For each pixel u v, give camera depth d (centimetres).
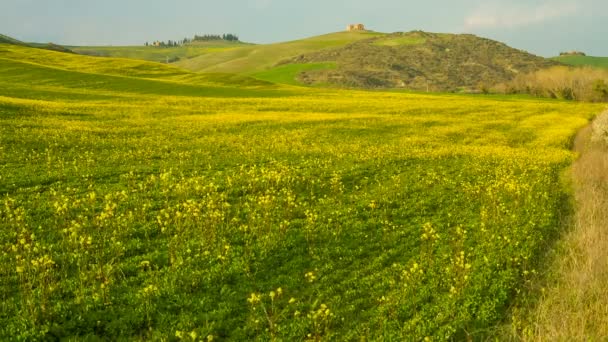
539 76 13175
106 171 2394
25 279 1304
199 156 2909
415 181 2670
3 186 2014
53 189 2022
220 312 1227
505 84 14112
